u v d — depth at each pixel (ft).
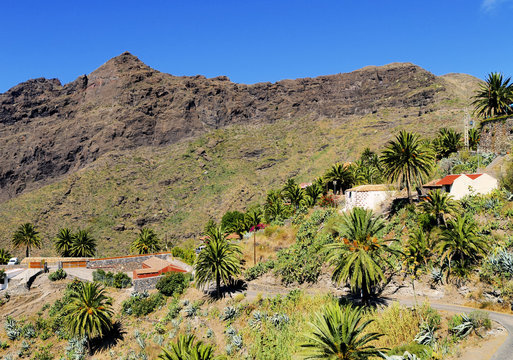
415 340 94.63
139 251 314.55
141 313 183.73
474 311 96.22
